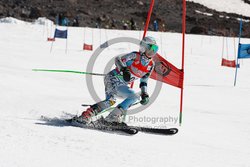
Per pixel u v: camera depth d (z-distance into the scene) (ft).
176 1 384.88
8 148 20.97
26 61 87.25
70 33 183.52
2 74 59.82
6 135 23.75
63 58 102.89
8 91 45.03
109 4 339.98
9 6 290.76
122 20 288.71
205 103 56.54
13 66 75.05
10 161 18.74
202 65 118.62
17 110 34.71
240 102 61.11
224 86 80.64
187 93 65.46
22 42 137.08
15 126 26.63
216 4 399.24
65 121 31.76
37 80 59.31
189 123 38.73
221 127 38.50
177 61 121.90
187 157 24.75
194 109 49.26
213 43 187.83
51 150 21.71
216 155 26.55
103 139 26.37
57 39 157.48
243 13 386.73
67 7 308.60
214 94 67.97
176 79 37.93
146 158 22.86
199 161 24.12
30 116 32.53
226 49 168.35
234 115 47.42
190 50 154.81
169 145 27.91
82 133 27.30
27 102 39.55
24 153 20.43
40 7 297.94
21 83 53.31
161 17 327.26
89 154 21.95
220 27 312.71
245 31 312.91
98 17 276.82
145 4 356.38
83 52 124.67
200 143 30.32
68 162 19.77
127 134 30.27
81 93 51.93
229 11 387.55
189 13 356.18
